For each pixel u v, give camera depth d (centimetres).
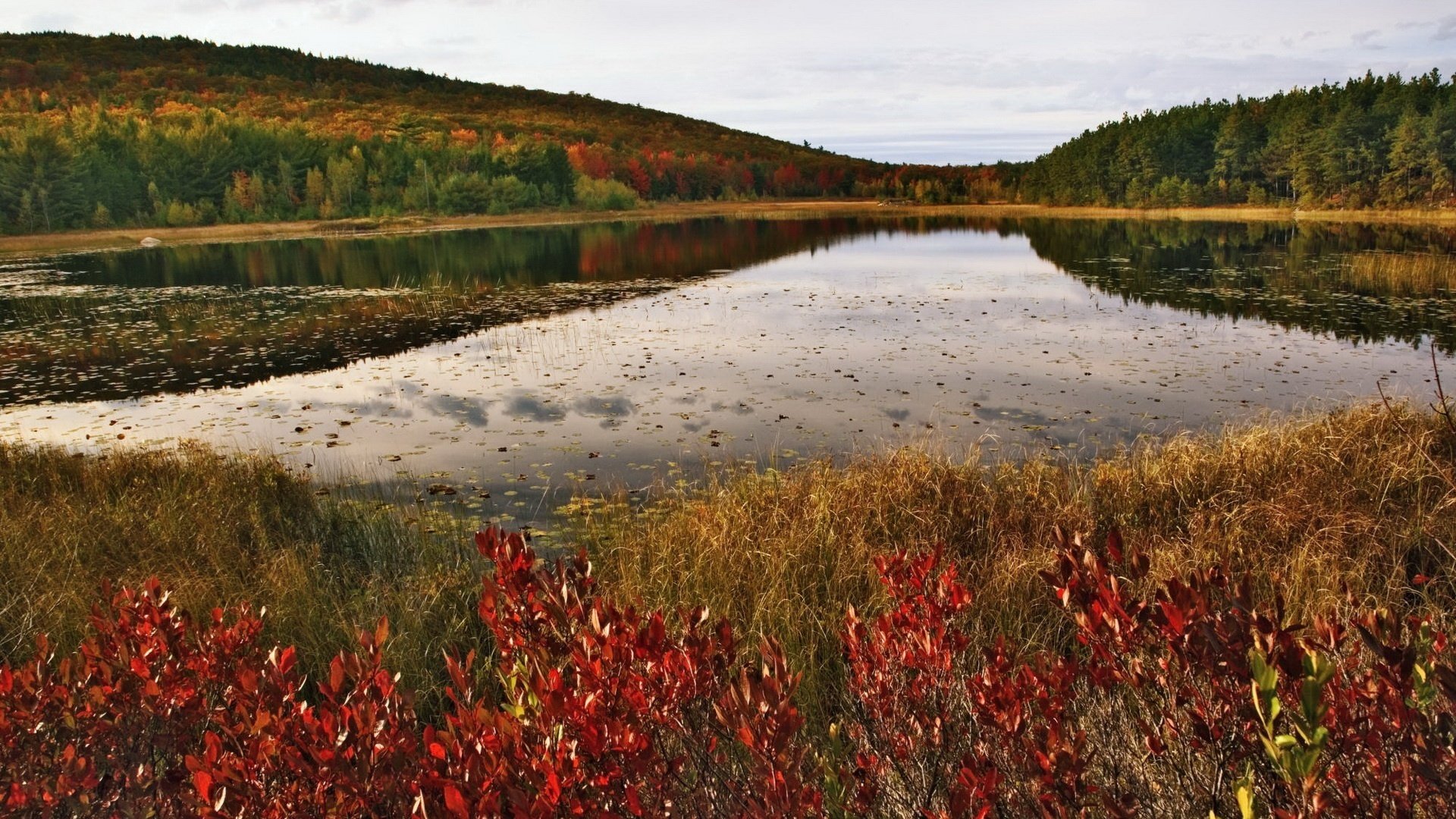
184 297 2020
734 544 450
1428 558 415
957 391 949
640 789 150
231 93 15100
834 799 164
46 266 3177
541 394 980
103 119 7331
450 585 445
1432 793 133
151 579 200
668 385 1005
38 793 167
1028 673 166
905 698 188
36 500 571
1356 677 158
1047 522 474
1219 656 144
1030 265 2548
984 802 141
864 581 409
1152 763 183
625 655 153
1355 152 5962
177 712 182
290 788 147
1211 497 493
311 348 1317
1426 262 2252
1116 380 991
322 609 404
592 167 10075
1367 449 548
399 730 151
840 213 8512
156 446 799
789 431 801
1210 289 1842
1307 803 127
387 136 10856
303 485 637
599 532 550
